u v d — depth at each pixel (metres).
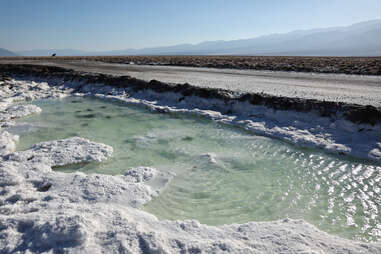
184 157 7.41
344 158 7.19
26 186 5.26
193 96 13.41
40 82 22.72
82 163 6.88
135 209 4.42
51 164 6.57
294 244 3.31
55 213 3.78
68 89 19.58
